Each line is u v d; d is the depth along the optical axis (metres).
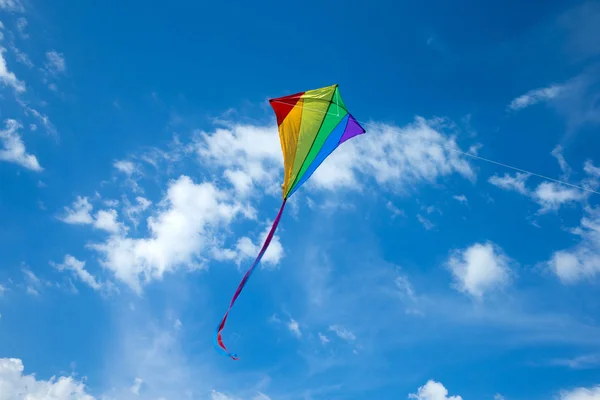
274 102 12.66
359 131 12.64
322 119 12.41
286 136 12.52
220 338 9.50
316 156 12.44
